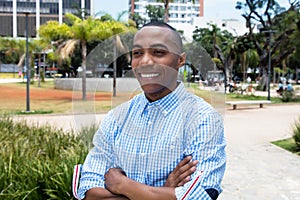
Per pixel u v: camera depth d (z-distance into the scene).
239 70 59.47
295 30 30.55
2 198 2.92
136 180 1.43
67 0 85.50
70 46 18.62
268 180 5.37
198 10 104.56
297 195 4.73
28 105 14.98
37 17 84.38
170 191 1.33
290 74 69.69
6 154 4.05
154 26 1.37
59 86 29.11
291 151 7.44
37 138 5.70
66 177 3.04
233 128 10.75
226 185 5.09
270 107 18.31
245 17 32.44
